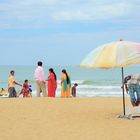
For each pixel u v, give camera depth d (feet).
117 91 196.03
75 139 37.09
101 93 184.85
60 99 70.44
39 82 76.38
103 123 45.50
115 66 43.21
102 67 44.01
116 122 46.14
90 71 454.40
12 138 37.63
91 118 49.08
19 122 46.21
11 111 54.39
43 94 77.15
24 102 64.34
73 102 66.08
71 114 52.37
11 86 81.92
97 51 46.03
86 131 40.83
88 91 197.26
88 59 46.21
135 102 49.16
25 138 37.63
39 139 37.19
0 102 64.23
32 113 52.80
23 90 89.81
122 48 44.29
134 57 43.52
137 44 45.42
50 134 39.45
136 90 48.44
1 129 42.09
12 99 69.26
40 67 76.18
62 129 41.98
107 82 261.24
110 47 45.09
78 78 328.49
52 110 55.57
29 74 395.96
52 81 77.56
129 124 44.70
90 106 60.85
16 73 415.44
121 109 57.26
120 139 36.94
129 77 49.03
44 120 47.57
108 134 39.22
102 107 59.82
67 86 80.69
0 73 437.99
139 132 40.06
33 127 43.19
